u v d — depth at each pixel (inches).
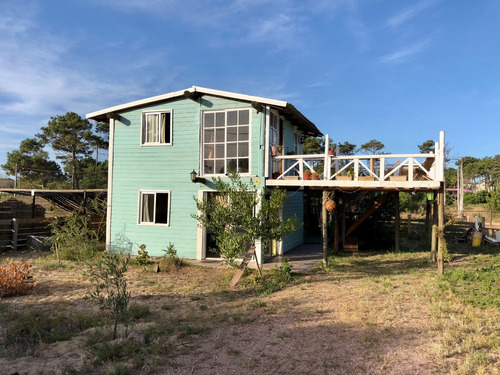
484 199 1815.9
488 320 228.1
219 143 502.0
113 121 548.4
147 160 530.6
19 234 579.5
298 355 190.1
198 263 479.2
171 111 520.7
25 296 329.4
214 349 203.6
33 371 179.0
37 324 247.1
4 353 205.0
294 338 214.1
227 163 497.4
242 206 375.2
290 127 626.2
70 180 1843.0
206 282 387.5
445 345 190.9
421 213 1119.0
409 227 776.3
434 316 240.2
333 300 293.1
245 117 490.3
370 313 252.2
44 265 458.9
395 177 421.4
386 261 487.8
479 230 671.8
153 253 523.2
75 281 385.7
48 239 523.8
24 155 1700.3
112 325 249.6
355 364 176.2
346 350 192.7
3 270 338.3
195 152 509.7
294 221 388.2
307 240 721.0
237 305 295.1
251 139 483.2
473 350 183.5
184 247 509.7
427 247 597.3
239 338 219.5
